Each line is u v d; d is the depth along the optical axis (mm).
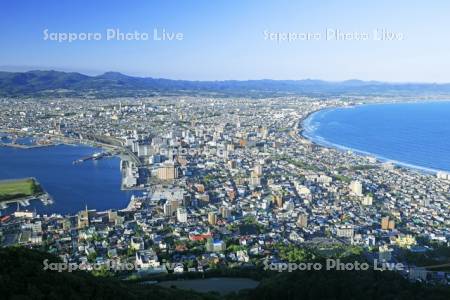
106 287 165875
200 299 184000
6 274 145000
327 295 188250
